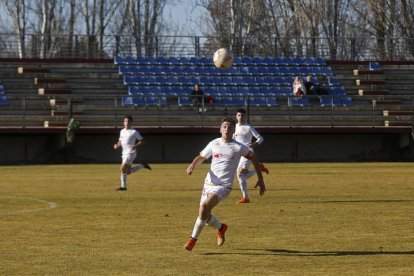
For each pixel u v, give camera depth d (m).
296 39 145.00
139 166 58.19
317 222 37.56
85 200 49.19
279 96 112.38
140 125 104.19
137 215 40.72
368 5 148.75
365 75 122.38
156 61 119.44
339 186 60.12
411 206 44.91
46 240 32.12
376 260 27.44
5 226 36.47
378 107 113.50
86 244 31.09
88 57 124.94
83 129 97.38
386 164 94.44
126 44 128.25
